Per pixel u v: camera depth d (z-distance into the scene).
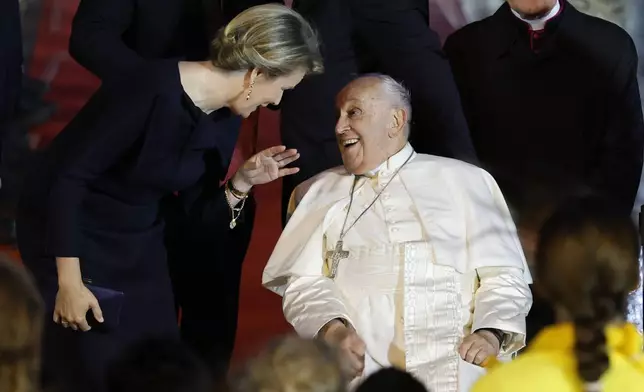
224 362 15.52
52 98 20.44
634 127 16.81
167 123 13.14
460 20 20.09
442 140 16.56
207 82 13.09
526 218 16.73
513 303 13.02
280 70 12.82
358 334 12.99
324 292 13.14
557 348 7.95
